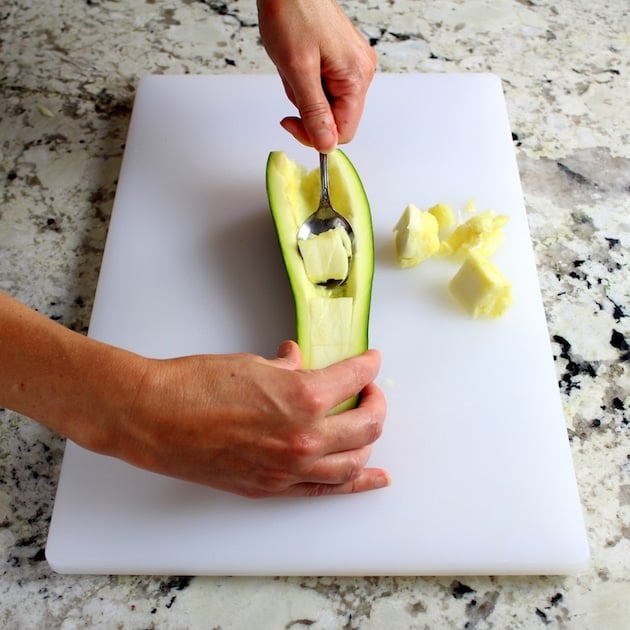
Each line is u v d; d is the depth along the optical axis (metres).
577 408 0.81
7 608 0.71
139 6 1.16
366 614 0.70
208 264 0.88
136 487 0.74
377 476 0.72
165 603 0.71
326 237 0.82
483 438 0.77
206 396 0.64
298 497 0.73
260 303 0.85
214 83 1.03
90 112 1.04
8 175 0.98
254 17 1.15
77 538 0.72
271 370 0.65
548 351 0.82
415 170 0.95
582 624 0.69
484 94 1.01
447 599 0.71
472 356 0.81
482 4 1.17
